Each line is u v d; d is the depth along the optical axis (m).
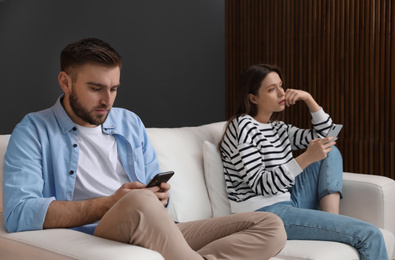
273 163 2.20
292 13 4.04
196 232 1.64
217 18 4.96
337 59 3.76
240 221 1.58
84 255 1.13
